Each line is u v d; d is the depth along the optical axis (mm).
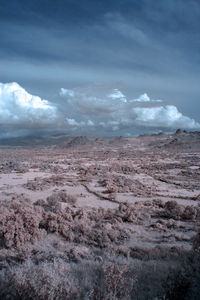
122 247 10586
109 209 18422
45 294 5977
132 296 6309
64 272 7117
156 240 12227
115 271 6750
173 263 8539
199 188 33625
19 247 10250
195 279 6785
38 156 102750
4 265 8430
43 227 13289
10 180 37469
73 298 6016
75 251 9828
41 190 29109
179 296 6340
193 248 9141
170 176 45438
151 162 75312
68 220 14586
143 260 9062
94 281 6836
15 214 12375
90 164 67688
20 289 6215
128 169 53594
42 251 10031
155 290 6449
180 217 17141
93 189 30062
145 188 31547
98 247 10930
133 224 15344
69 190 29703
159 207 20828
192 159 83250
